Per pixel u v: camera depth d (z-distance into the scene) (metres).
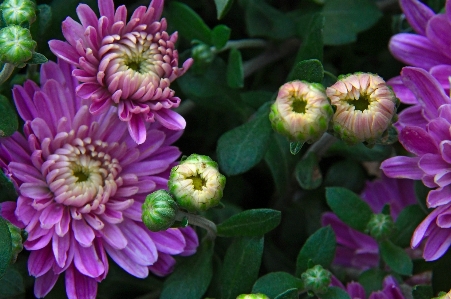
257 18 0.60
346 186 0.61
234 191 0.61
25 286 0.57
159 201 0.51
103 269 0.53
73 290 0.53
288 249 0.61
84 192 0.54
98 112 0.53
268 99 0.59
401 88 0.56
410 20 0.56
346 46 0.63
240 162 0.56
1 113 0.53
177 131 0.55
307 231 0.61
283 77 0.63
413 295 0.54
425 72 0.53
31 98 0.54
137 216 0.54
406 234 0.57
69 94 0.54
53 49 0.52
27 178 0.53
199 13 0.63
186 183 0.51
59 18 0.58
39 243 0.53
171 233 0.54
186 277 0.56
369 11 0.60
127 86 0.53
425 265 0.58
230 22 0.63
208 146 0.62
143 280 0.59
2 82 0.53
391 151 0.59
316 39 0.56
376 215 0.57
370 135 0.52
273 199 0.61
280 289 0.54
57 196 0.54
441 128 0.53
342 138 0.52
